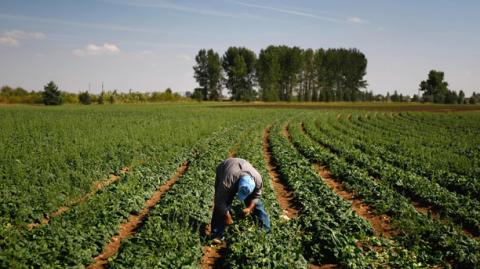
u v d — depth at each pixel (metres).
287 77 138.12
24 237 9.57
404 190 16.23
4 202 11.95
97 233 10.05
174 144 25.45
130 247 9.00
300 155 23.45
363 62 148.75
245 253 8.81
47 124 34.12
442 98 131.38
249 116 53.09
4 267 7.91
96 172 16.81
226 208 9.92
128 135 27.36
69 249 8.79
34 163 17.17
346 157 23.39
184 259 8.62
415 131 39.41
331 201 13.52
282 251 9.03
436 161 21.92
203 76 134.50
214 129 35.31
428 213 13.22
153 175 16.89
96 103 100.94
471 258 9.24
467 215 12.53
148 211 12.77
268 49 138.00
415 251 9.94
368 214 13.45
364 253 9.66
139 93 115.06
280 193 15.79
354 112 71.88
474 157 24.20
